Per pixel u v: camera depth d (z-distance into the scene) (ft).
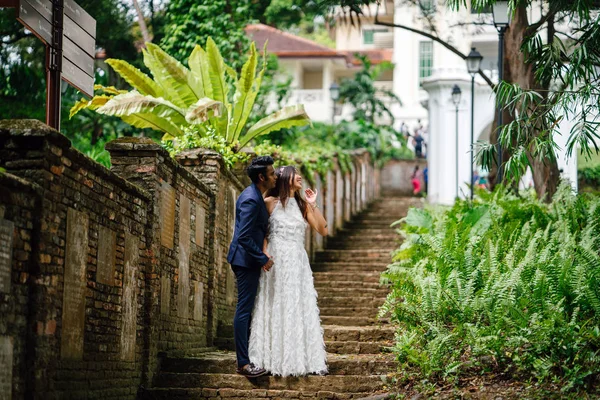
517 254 33.40
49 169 20.86
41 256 20.34
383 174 107.34
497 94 32.76
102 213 24.48
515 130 32.83
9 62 61.31
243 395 27.14
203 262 35.53
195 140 40.70
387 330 34.06
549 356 25.82
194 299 33.99
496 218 39.70
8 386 19.12
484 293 29.04
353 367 28.53
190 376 28.32
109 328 25.03
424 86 90.58
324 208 60.29
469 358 26.81
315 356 27.27
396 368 28.30
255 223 26.96
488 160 33.91
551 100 33.30
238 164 43.01
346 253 56.80
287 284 27.09
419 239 40.83
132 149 28.63
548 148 31.50
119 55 67.67
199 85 43.16
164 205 29.86
